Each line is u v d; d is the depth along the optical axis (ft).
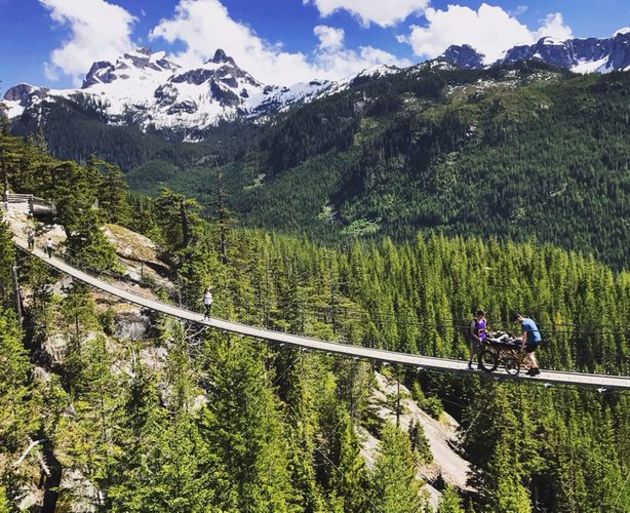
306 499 127.03
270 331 118.42
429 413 268.21
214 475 89.66
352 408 195.42
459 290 438.81
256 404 103.35
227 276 223.92
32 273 153.58
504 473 167.73
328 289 312.29
